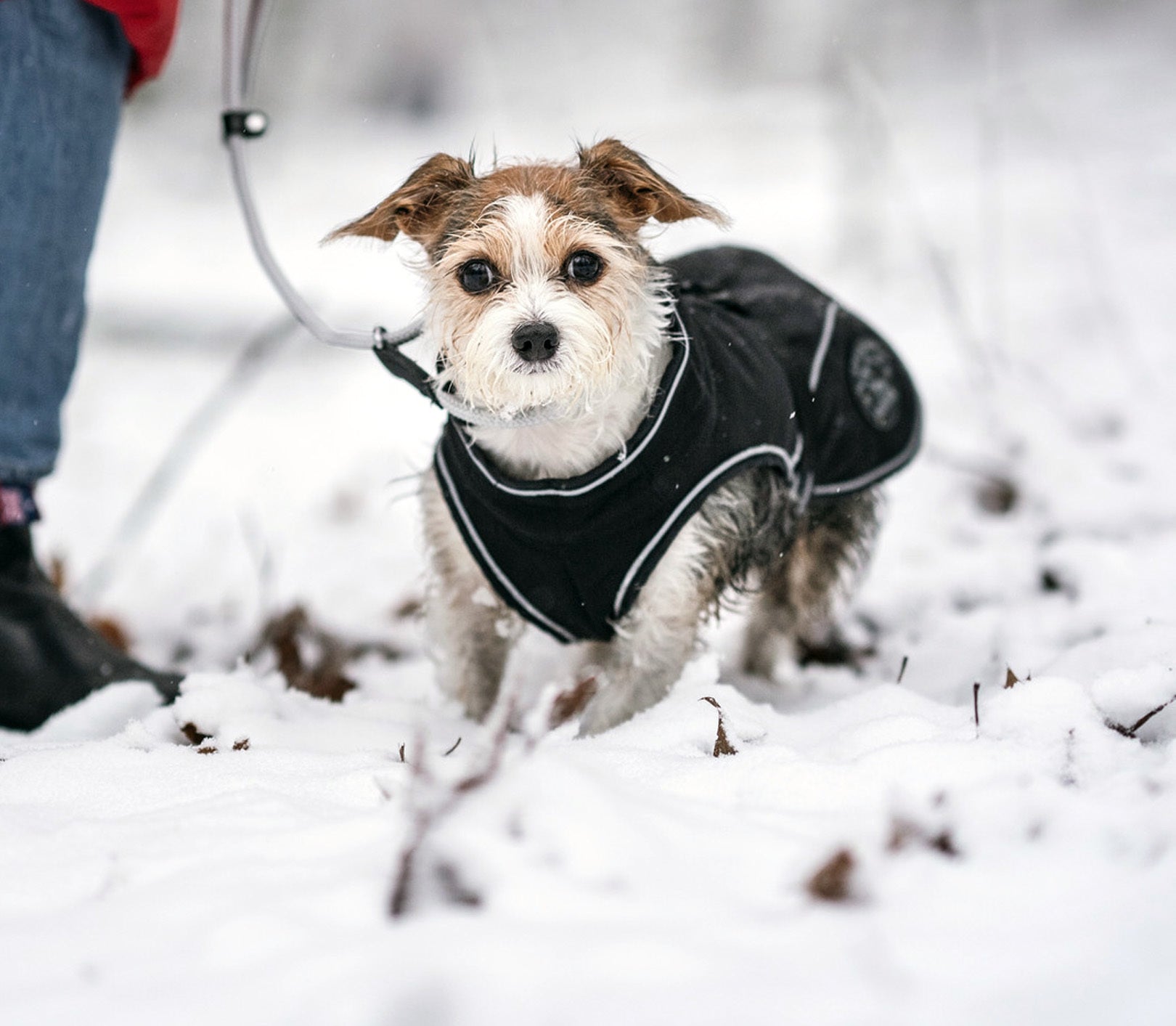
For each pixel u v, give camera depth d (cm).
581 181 319
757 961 155
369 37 1936
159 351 876
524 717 326
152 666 413
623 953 154
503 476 293
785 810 207
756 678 402
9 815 220
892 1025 143
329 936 163
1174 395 617
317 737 288
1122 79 1583
